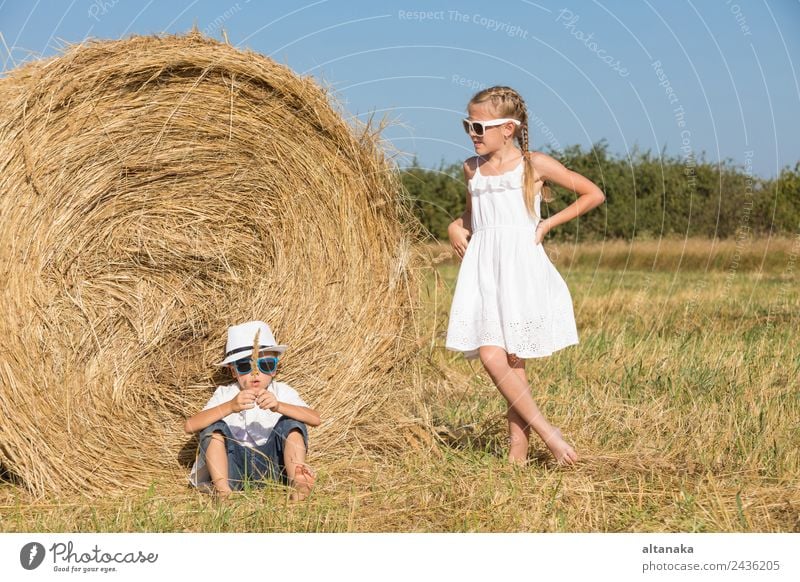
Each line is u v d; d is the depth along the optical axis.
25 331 3.99
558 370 6.09
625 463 4.18
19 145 4.00
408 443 4.57
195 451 4.34
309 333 4.64
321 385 4.61
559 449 4.14
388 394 4.74
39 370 4.02
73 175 4.15
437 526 3.56
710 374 5.74
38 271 4.05
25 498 3.95
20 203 4.01
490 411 5.17
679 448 4.36
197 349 4.50
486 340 4.24
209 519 3.55
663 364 6.07
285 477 4.10
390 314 4.77
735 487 3.86
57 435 4.04
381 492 3.90
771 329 7.43
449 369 5.96
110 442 4.19
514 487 3.82
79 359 4.16
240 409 4.02
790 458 4.14
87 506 3.84
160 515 3.56
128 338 4.31
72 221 4.16
